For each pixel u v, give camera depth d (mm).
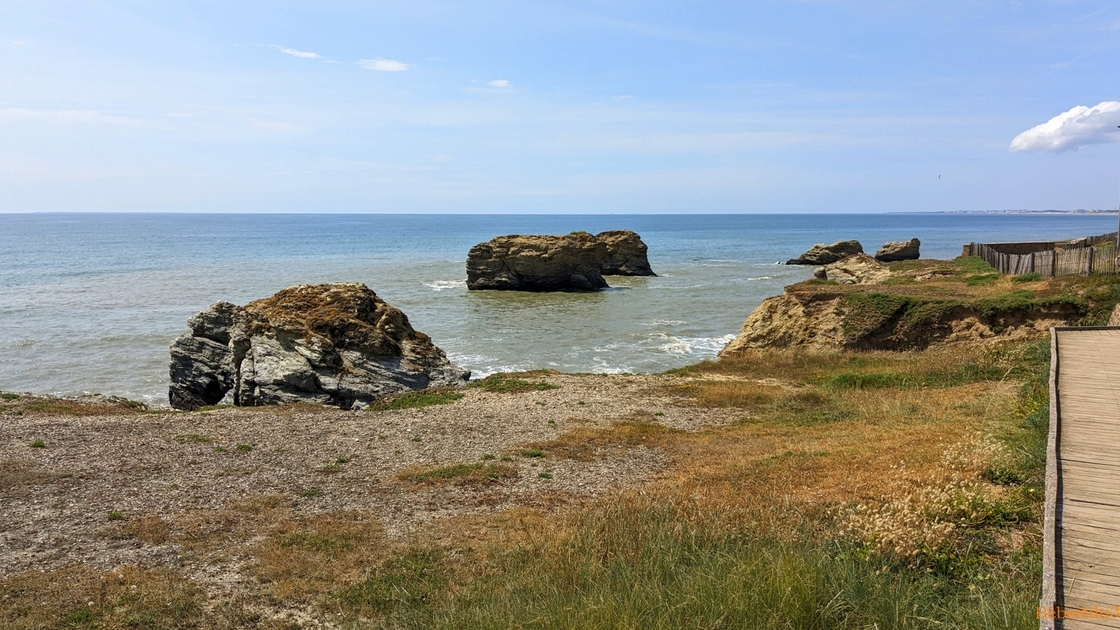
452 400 23484
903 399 19953
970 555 8852
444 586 9820
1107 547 7105
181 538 11758
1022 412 14281
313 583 10117
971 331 27500
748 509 11055
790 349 30781
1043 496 10180
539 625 7961
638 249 79625
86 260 93188
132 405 25297
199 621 9133
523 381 25953
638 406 22062
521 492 14062
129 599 9617
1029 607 6824
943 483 11078
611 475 15094
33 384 30516
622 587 8586
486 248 65500
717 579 8344
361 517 12781
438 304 55562
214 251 115000
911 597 7742
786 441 16812
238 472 15539
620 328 43969
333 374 26141
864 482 12102
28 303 51812
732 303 55000
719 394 22984
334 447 17703
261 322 27469
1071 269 30766
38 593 9766
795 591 7793
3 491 13992
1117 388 12914
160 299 54750
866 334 29297
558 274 64688
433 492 14141
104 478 14953
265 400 25047
